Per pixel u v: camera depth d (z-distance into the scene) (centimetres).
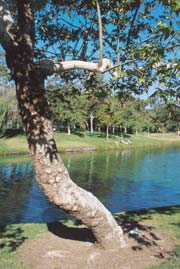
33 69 644
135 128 7800
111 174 3081
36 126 642
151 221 927
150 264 632
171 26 487
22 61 641
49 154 642
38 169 650
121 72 579
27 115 646
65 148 4997
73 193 659
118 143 6444
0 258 673
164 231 823
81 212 665
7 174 2841
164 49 541
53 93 798
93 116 6975
